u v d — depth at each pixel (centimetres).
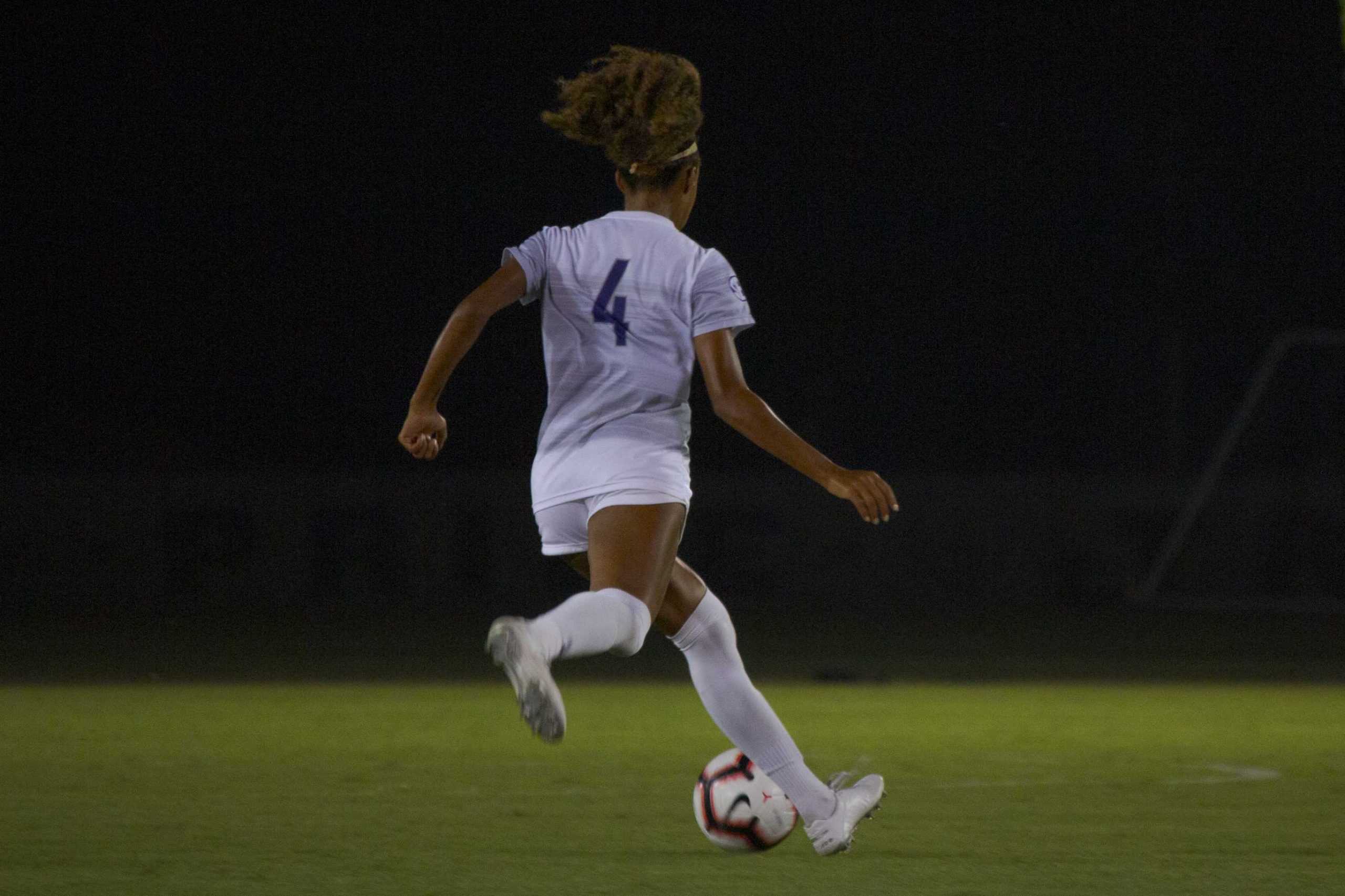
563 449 1670
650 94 1677
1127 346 10688
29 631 7588
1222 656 6525
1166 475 9694
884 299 10825
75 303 10731
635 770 3178
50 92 10644
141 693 4894
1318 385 10206
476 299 1623
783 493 9631
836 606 9575
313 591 9550
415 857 2214
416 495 9619
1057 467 10706
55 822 2512
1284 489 9412
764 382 10806
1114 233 10712
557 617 1473
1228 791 2908
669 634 1861
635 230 1689
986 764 3309
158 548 9406
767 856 2228
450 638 7288
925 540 9669
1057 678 5531
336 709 4438
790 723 4109
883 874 2105
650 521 1627
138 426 10762
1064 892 1991
